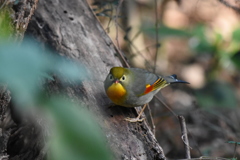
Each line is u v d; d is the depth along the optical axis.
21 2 5.91
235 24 19.80
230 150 13.87
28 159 7.69
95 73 9.10
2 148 7.11
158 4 20.09
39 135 7.46
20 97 2.50
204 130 14.53
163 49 18.72
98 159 2.03
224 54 16.91
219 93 15.84
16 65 2.02
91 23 10.73
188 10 20.94
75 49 9.55
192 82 17.67
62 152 2.00
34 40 9.34
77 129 2.07
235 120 15.30
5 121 7.23
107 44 10.39
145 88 8.56
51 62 2.57
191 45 18.62
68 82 7.96
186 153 7.87
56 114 2.09
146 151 7.36
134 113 8.69
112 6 12.41
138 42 17.03
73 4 11.04
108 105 8.32
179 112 14.17
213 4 15.74
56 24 10.05
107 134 7.35
